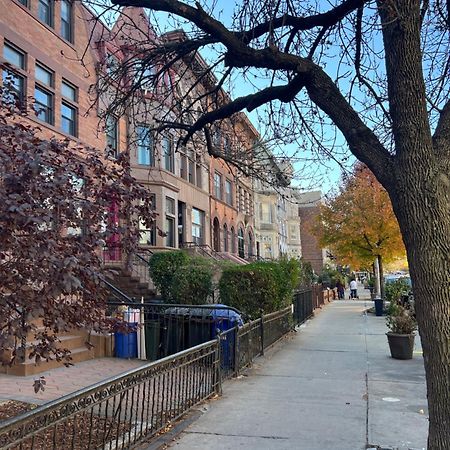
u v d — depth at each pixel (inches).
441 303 126.3
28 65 540.7
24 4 555.5
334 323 695.1
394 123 138.4
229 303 440.8
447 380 124.1
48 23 597.3
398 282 893.2
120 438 186.4
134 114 255.9
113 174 180.2
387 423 218.7
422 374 329.4
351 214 970.7
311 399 261.1
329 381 307.0
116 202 180.5
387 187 140.3
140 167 792.3
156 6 163.8
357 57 214.5
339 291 1585.9
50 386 277.7
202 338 357.1
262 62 159.5
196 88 293.1
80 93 631.2
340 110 151.9
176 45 209.9
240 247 1471.5
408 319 399.9
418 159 132.4
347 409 241.8
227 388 287.0
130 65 227.8
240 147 259.4
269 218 1774.1
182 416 225.6
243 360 339.9
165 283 561.3
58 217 153.4
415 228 130.5
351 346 461.4
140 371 182.4
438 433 125.0
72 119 623.8
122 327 198.4
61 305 165.5
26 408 230.1
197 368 248.1
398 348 387.2
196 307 365.4
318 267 2645.2
